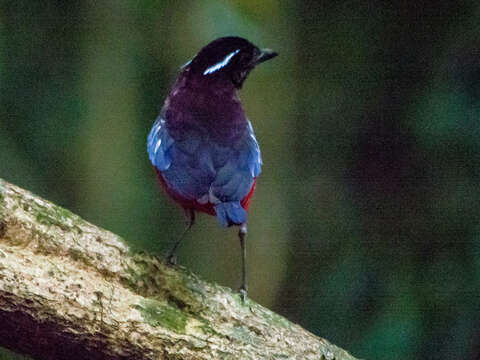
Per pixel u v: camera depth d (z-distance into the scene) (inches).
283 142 546.3
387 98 602.9
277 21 538.0
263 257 528.4
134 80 528.1
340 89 609.0
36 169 546.6
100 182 526.6
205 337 272.1
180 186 318.0
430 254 563.2
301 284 566.9
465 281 530.9
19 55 553.9
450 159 567.2
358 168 620.1
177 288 285.9
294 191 577.6
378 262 571.2
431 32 591.8
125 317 261.9
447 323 517.0
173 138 329.4
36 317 252.8
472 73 543.5
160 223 532.7
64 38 546.6
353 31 604.1
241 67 354.9
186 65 356.8
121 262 284.7
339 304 553.9
